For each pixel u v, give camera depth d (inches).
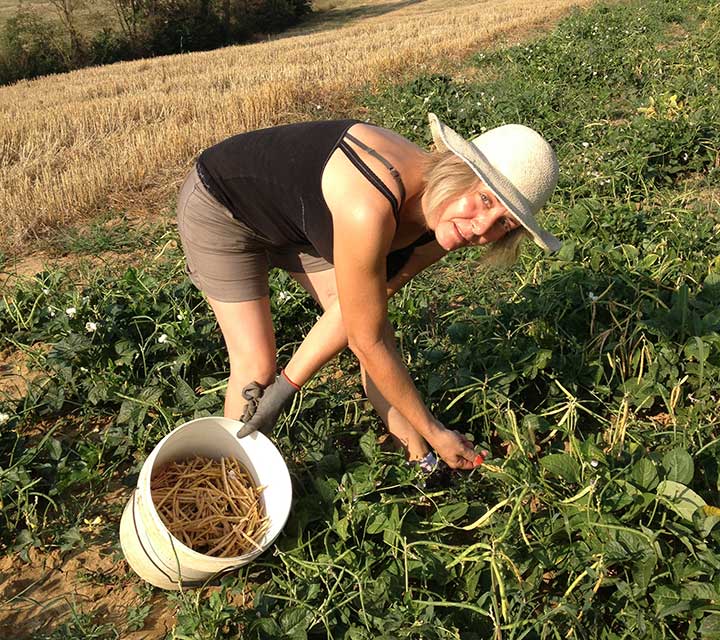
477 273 196.9
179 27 1560.0
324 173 92.9
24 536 118.0
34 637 102.5
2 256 242.1
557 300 153.5
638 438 119.6
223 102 476.4
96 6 1701.5
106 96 636.1
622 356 142.4
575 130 316.2
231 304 112.3
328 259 101.0
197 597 99.8
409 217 94.7
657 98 333.4
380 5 1891.0
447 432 112.3
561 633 95.3
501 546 100.7
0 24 1619.1
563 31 630.5
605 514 100.7
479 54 589.9
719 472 112.1
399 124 368.8
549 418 135.9
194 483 112.1
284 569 109.2
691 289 164.9
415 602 96.7
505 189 86.3
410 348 154.5
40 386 156.3
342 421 140.6
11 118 482.6
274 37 1638.8
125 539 106.3
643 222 206.2
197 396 147.5
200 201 107.6
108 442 136.1
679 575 94.4
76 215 286.8
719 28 546.3
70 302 182.1
